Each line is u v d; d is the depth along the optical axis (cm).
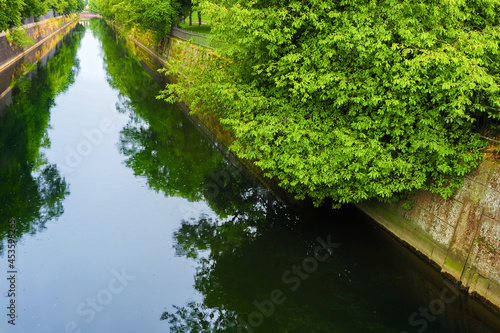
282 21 1045
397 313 995
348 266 1163
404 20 927
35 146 2047
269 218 1437
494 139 991
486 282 959
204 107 1363
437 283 1086
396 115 1016
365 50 939
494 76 923
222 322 963
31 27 5997
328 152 1068
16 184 1642
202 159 1975
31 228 1324
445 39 964
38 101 2873
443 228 1092
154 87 3491
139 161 1920
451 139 1027
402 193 1227
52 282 1070
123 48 6281
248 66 1209
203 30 4853
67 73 3962
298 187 1240
